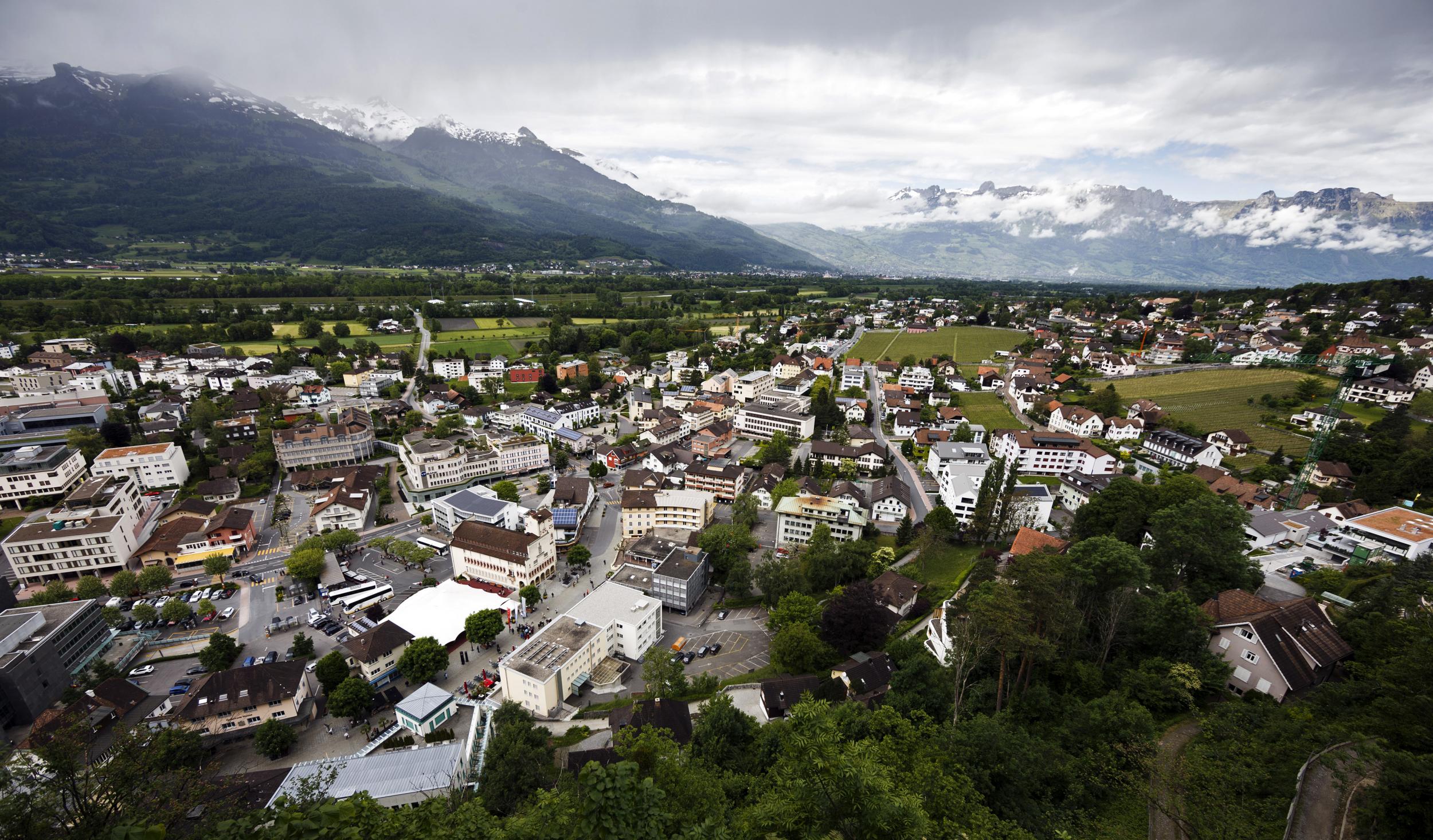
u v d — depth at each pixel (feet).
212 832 106.73
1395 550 354.33
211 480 587.68
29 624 317.42
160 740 156.97
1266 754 162.81
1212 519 288.51
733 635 378.53
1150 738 179.32
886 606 356.79
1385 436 513.86
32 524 438.81
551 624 349.00
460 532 452.35
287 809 99.91
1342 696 178.40
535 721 302.45
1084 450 595.47
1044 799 168.55
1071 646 230.89
